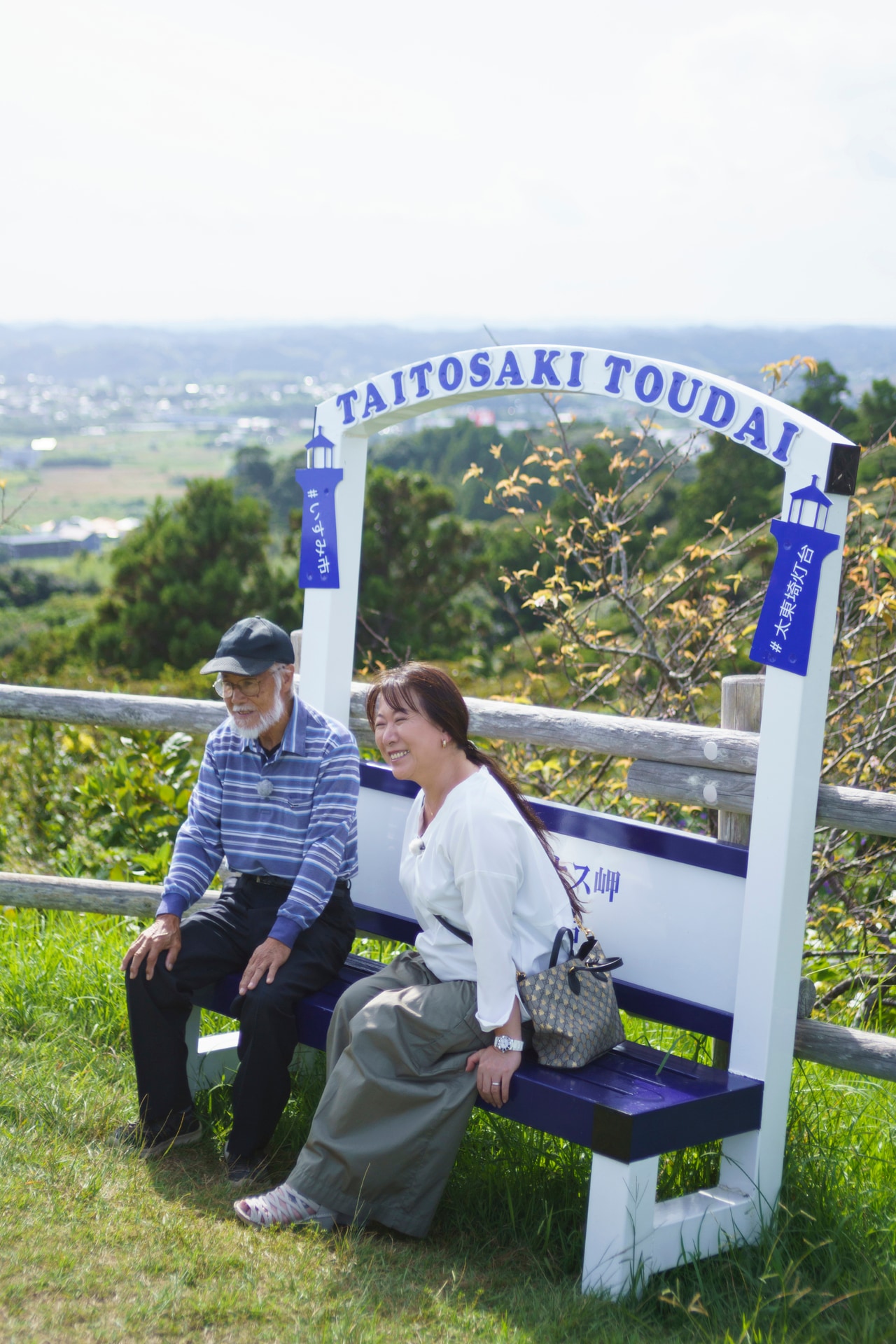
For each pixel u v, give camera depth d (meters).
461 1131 2.92
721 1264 2.89
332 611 4.05
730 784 3.13
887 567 4.76
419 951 3.25
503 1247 3.03
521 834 3.00
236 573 22.41
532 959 3.00
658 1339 2.56
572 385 3.40
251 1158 3.26
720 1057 3.21
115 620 22.92
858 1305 2.70
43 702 4.32
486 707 3.67
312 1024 3.25
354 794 3.49
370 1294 2.69
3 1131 3.33
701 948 3.12
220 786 3.56
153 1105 3.38
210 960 3.42
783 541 2.93
